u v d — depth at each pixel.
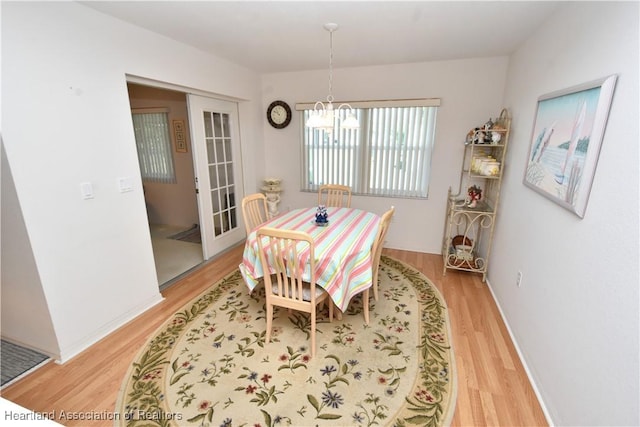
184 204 4.80
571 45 1.68
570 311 1.45
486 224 3.24
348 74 3.63
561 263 1.59
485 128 2.85
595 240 1.29
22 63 1.60
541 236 1.87
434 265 3.45
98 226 2.08
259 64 3.49
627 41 1.18
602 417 1.15
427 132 3.47
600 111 1.28
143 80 2.43
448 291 2.85
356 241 2.19
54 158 1.78
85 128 1.94
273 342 2.12
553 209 1.73
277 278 2.13
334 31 2.37
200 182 3.36
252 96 3.88
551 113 1.83
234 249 3.94
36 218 1.71
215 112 3.49
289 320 2.38
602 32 1.37
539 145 1.97
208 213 3.54
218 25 2.25
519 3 1.84
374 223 2.63
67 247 1.89
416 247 3.88
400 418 1.54
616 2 1.27
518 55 2.71
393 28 2.30
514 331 2.16
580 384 1.32
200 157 3.32
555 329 1.58
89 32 1.92
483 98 3.21
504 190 2.76
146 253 2.49
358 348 2.06
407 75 3.40
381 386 1.74
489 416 1.55
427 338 2.16
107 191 2.12
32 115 1.66
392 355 1.99
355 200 3.99
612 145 1.22
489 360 1.95
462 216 3.55
